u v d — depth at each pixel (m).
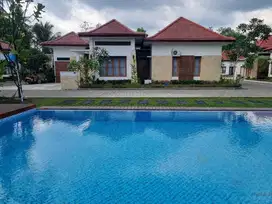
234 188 3.72
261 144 5.76
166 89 15.05
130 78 16.52
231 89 15.27
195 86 15.52
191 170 4.35
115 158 4.94
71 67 15.62
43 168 4.46
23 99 10.62
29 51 10.27
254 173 4.23
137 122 7.70
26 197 3.48
